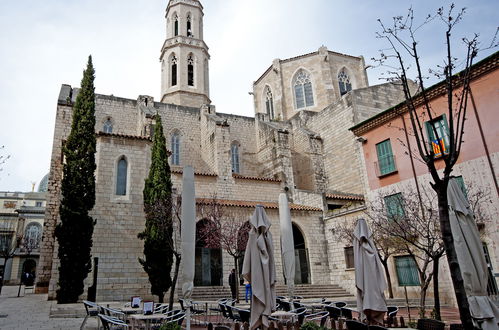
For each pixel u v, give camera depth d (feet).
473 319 24.50
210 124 114.83
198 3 169.48
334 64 151.84
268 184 105.60
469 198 57.36
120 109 114.42
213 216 73.26
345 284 82.38
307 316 37.06
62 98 96.27
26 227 191.93
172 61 157.48
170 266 61.77
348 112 111.86
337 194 100.99
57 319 44.01
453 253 24.06
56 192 86.07
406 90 30.45
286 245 44.47
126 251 65.36
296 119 130.93
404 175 69.21
